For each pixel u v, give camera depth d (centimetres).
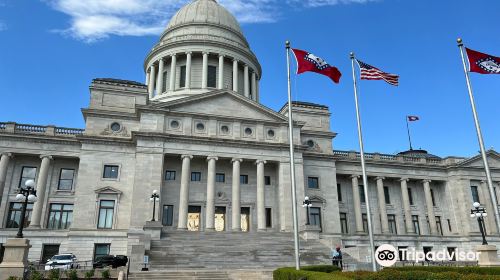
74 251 4519
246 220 5284
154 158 4800
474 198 6394
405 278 1892
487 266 2922
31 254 4494
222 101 5409
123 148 5078
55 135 5009
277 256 3775
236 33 7856
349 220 6025
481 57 2984
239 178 5075
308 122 6147
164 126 5016
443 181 6594
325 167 5866
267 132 5428
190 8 8019
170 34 7756
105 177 4931
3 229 4556
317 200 5616
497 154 6694
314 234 4472
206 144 5069
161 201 4706
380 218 6200
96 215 4734
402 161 6481
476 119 2872
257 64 7762
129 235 4297
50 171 4997
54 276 2522
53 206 4906
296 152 5419
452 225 6366
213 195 4906
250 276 2877
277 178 5419
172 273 2797
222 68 7031
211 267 3378
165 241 3941
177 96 6569
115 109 5322
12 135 4847
